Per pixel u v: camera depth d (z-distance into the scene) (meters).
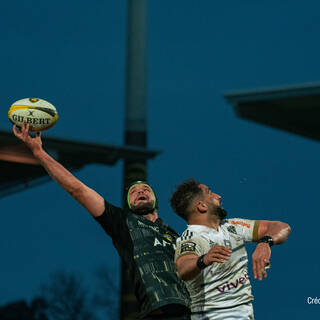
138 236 15.31
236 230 14.02
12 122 15.59
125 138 48.06
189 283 13.76
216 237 13.62
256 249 13.16
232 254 13.64
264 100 52.22
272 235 13.48
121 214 15.55
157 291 14.54
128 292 38.06
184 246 13.29
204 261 12.09
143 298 14.75
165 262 15.03
